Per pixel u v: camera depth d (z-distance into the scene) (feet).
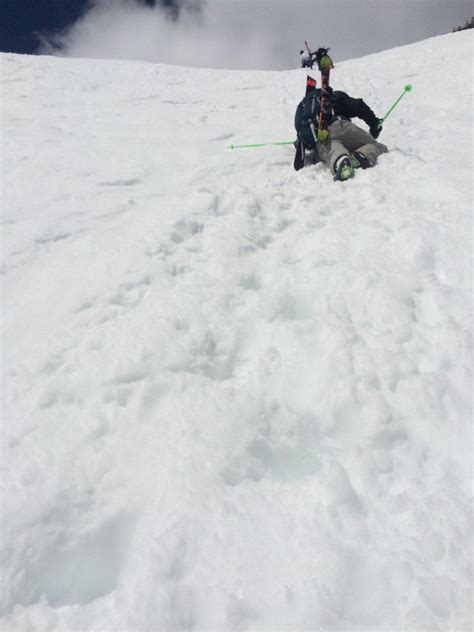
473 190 12.05
